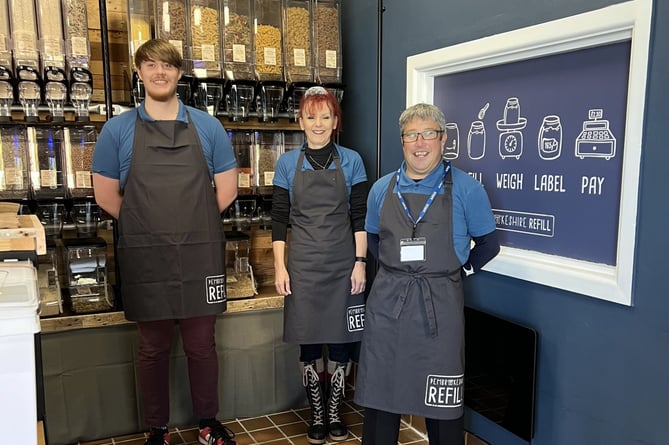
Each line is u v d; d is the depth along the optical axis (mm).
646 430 1688
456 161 2457
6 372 1140
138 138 2238
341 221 2557
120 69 2906
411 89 2605
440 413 1954
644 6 1592
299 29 2916
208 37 2719
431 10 2494
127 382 2686
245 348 2914
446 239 1938
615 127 1748
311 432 2695
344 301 2566
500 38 2084
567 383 1944
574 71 1873
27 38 2420
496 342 2205
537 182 2041
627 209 1679
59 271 2879
